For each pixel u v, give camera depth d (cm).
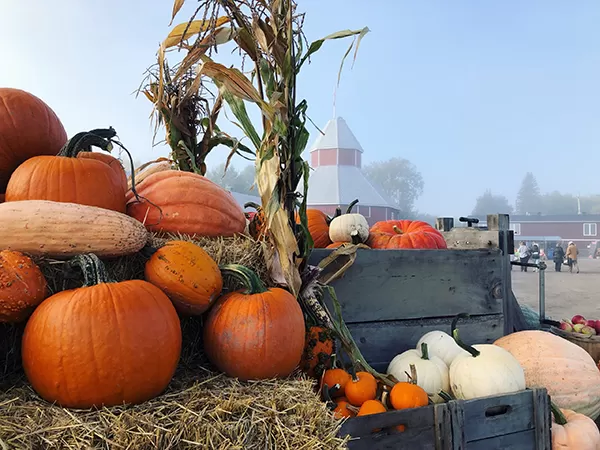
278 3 161
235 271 150
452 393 193
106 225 130
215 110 233
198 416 107
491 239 294
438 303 231
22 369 130
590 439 190
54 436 96
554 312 691
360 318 212
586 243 4028
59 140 175
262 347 136
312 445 111
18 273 114
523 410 175
